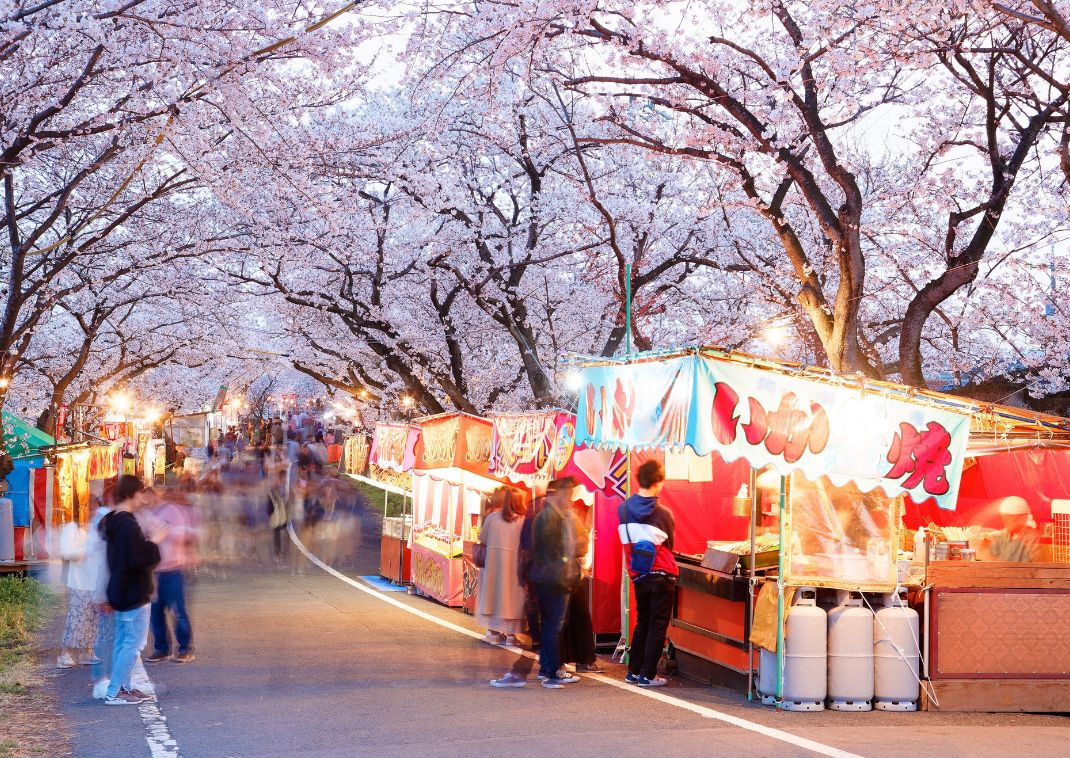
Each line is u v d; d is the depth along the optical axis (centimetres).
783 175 1568
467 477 1438
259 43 1384
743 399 790
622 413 930
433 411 2639
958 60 1347
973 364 2084
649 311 2341
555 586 888
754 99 1520
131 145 1552
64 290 2166
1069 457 1003
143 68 1438
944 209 1791
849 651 812
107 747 673
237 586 1691
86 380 3662
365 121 2431
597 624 1148
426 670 973
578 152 1759
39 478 1683
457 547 1457
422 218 2294
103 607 855
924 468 821
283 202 2075
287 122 1736
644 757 631
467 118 2156
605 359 993
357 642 1145
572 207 2300
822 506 827
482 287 2302
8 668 976
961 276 1323
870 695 814
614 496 1120
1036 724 777
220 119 1557
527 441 1226
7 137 1483
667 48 1383
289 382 7012
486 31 1398
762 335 2138
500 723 736
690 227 2273
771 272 2091
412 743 671
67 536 995
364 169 2095
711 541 998
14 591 1432
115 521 827
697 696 859
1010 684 827
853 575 823
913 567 862
